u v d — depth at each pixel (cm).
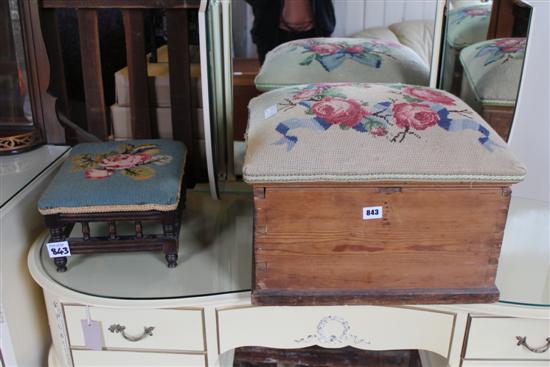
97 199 92
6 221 97
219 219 118
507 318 93
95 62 119
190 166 127
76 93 123
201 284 96
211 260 103
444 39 111
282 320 95
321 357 131
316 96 87
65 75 122
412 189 78
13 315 100
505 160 77
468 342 95
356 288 86
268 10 110
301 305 85
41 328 111
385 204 79
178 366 99
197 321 95
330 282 85
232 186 127
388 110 82
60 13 118
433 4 111
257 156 77
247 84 115
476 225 81
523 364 97
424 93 90
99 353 98
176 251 100
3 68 117
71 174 99
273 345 98
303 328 96
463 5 108
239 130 120
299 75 113
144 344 97
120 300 91
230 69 114
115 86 122
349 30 113
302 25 112
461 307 92
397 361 131
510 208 125
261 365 130
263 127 81
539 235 113
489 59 110
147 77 121
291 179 76
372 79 112
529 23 104
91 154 108
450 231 81
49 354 106
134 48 118
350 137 77
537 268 101
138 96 122
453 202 79
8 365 99
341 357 132
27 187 106
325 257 83
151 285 96
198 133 127
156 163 104
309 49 113
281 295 85
